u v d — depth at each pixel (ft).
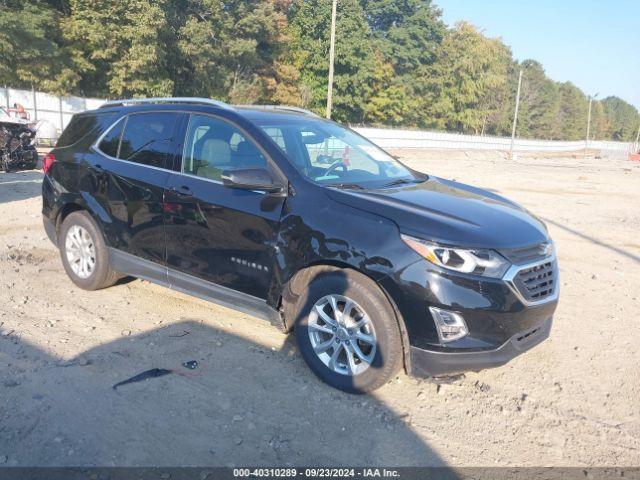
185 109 15.76
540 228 13.65
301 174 13.52
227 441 10.82
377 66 183.32
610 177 84.94
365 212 12.39
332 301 12.60
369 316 12.05
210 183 14.52
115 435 10.77
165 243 15.37
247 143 14.32
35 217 28.45
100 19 95.20
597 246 29.68
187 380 12.88
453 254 11.50
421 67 220.43
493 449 11.17
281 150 13.92
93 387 12.37
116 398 12.00
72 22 93.66
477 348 11.61
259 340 15.07
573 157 205.67
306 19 158.92
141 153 16.24
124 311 16.61
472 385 13.62
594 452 11.28
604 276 23.67
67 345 14.24
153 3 100.07
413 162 112.68
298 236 12.85
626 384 14.14
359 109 182.39
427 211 12.54
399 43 209.67
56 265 20.56
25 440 10.44
